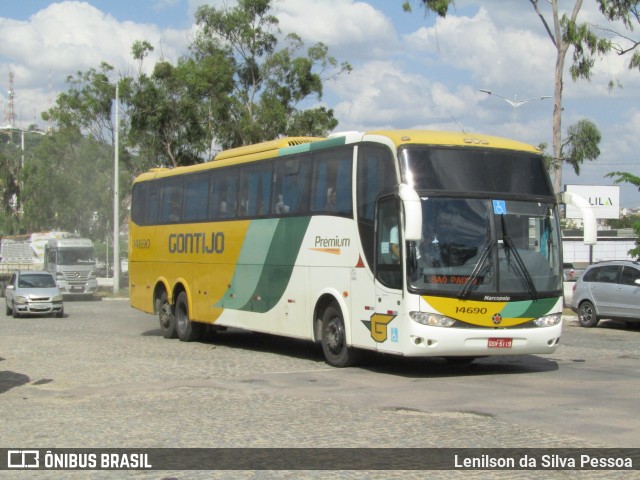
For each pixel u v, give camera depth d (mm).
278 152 17375
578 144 32938
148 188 23797
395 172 13633
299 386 13102
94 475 7668
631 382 13227
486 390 12445
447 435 9141
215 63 47094
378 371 14875
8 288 34250
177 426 9922
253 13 48656
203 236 20328
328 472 7586
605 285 23828
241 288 18516
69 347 19953
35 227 66938
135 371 15266
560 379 13633
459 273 13305
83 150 54156
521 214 13898
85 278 45938
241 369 15422
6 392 12969
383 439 8984
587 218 14195
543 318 13766
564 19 31406
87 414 10875
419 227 12688
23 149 79000
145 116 47594
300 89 49219
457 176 13680
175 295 21953
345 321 14883
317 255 15773
